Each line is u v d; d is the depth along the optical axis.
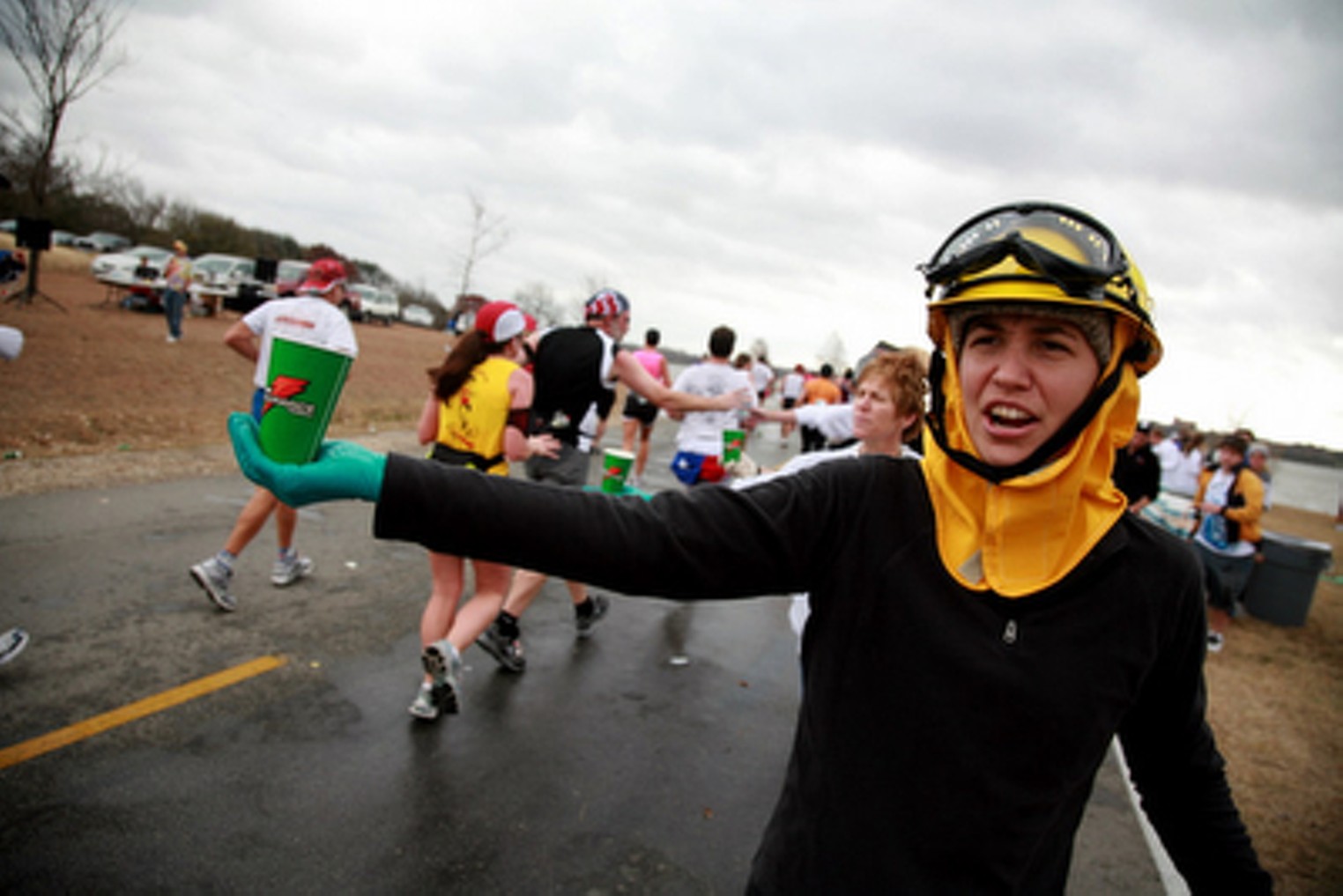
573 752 3.30
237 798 2.71
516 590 3.88
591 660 4.28
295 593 4.54
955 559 1.03
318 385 0.87
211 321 19.09
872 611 1.04
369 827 2.66
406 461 0.92
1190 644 1.07
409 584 4.94
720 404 4.18
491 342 3.28
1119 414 1.02
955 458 1.02
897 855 0.98
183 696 3.28
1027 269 0.93
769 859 1.11
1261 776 4.02
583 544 0.94
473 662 4.02
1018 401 0.97
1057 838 1.03
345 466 0.89
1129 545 1.03
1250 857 1.15
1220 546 6.16
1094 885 2.92
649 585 0.99
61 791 2.61
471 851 2.62
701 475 5.96
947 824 0.97
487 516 0.91
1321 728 4.76
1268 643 6.59
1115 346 0.98
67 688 3.21
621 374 3.99
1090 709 0.97
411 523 0.90
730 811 3.04
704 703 3.94
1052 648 0.97
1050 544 0.99
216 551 4.96
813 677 1.09
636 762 3.29
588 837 2.78
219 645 3.77
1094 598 0.99
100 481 5.94
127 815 2.55
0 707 3.01
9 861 2.29
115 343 12.34
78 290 20.33
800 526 1.07
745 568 1.03
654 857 2.72
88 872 2.30
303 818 2.66
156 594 4.21
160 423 8.08
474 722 3.42
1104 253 0.93
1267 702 5.12
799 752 1.13
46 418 7.42
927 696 0.99
